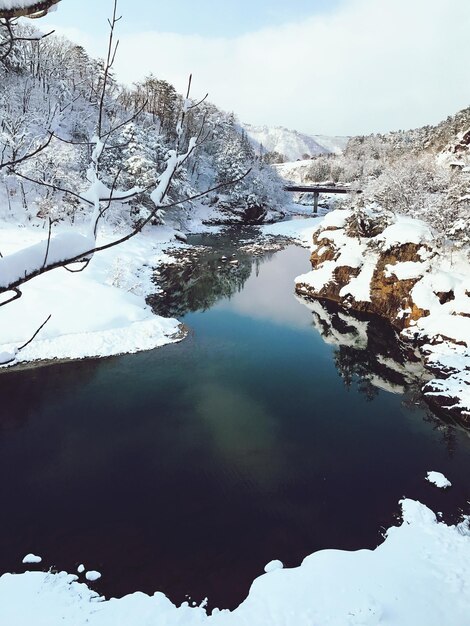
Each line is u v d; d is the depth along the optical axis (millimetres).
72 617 7551
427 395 16344
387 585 8281
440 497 11289
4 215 33438
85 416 14250
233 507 10719
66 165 34094
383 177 49938
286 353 20328
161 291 28438
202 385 16672
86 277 24516
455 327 20781
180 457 12422
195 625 7578
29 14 1502
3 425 13609
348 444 13461
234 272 35250
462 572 8656
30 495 10812
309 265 39188
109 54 2102
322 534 9992
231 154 66375
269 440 13438
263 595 8164
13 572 8688
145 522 10125
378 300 26484
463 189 29531
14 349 2305
